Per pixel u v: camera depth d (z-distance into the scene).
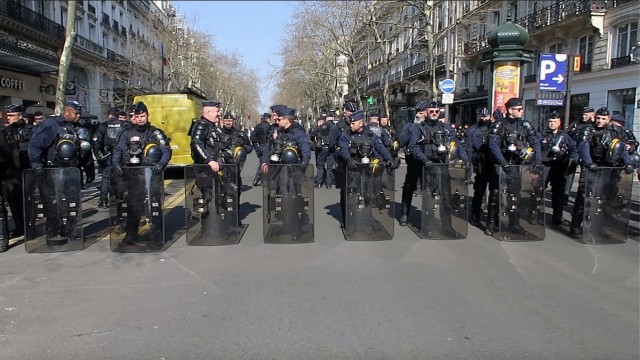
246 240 6.96
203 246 6.63
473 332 3.90
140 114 6.32
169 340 3.78
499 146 6.90
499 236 6.91
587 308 4.40
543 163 7.81
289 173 6.72
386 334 3.87
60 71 11.72
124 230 6.34
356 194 6.96
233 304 4.48
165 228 7.71
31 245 6.35
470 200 9.48
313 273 5.39
